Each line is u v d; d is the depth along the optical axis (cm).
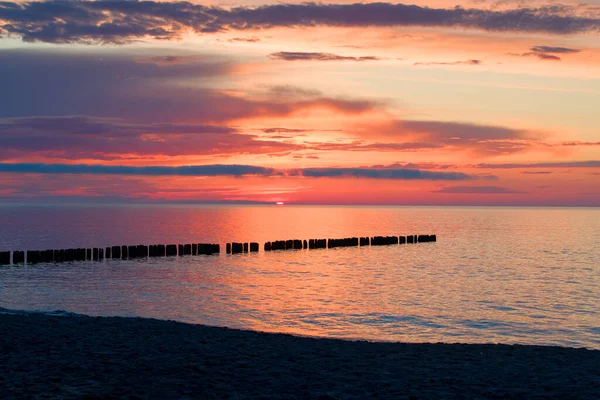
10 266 3819
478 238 7531
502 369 1075
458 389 920
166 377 958
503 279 3638
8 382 896
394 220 14300
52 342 1242
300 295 2856
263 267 4066
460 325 2177
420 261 4647
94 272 3606
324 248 5550
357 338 1875
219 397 850
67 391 850
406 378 994
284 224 11769
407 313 2403
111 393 848
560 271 4100
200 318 2203
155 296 2741
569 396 881
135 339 1319
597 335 2042
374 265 4312
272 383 939
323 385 934
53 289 2922
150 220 12888
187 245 4738
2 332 1343
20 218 13075
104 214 17188
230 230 9338
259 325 2089
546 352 1264
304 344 1335
